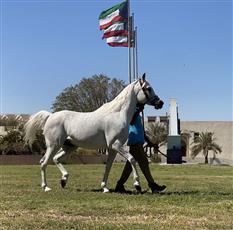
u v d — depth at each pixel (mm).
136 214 10422
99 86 95312
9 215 10211
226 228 8906
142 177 23422
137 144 14930
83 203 12031
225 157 101938
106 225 9055
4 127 92250
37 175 25297
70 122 14953
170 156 60094
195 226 9062
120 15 29078
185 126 103062
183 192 15133
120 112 14516
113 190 15281
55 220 9586
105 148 14875
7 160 63781
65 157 15922
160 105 14836
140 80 14758
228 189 16578
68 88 95938
